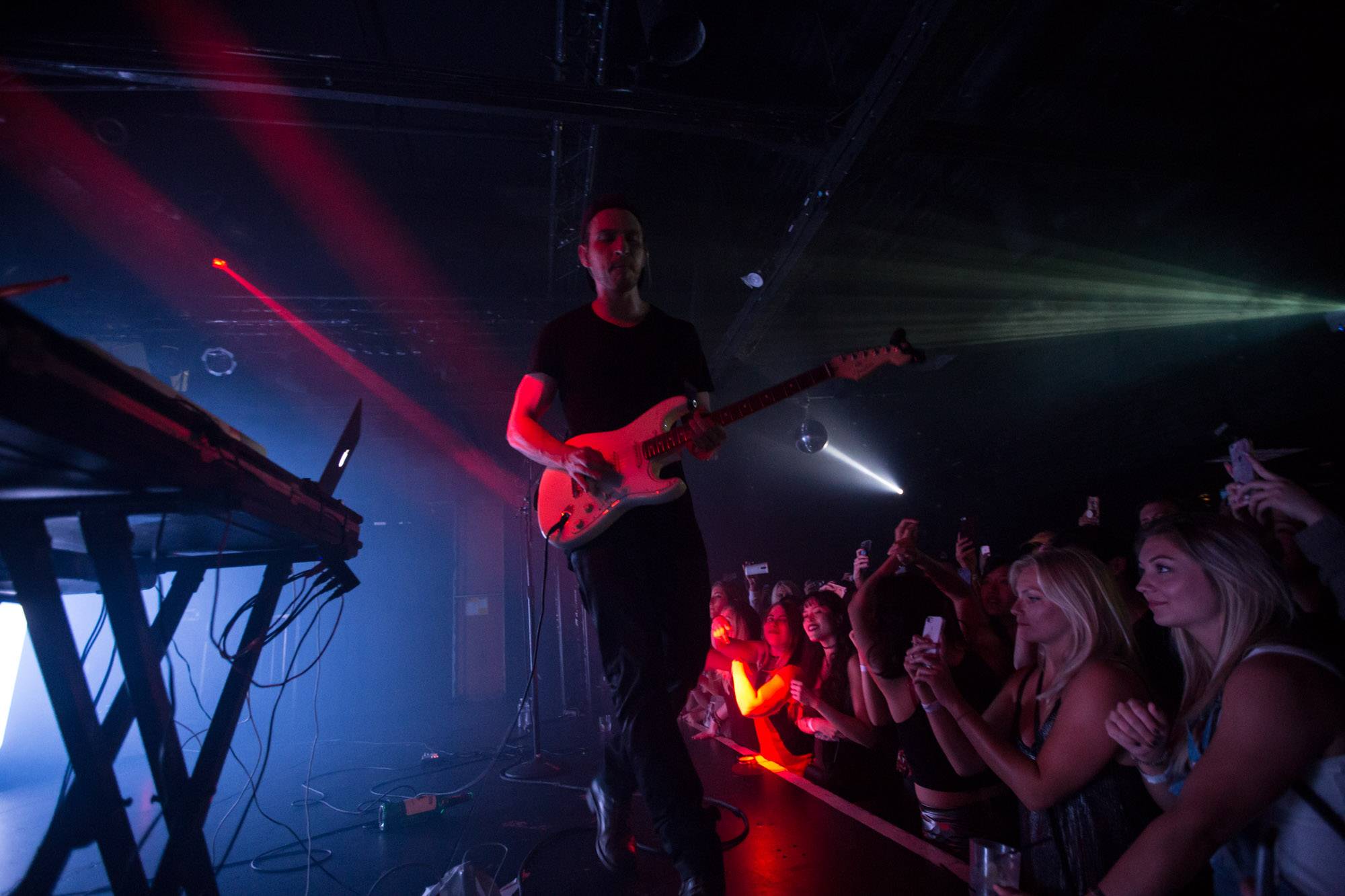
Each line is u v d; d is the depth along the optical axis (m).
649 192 6.39
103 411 0.96
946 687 1.87
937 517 9.27
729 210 6.43
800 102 5.02
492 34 5.12
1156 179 5.49
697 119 4.41
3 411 0.80
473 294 7.20
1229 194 5.46
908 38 3.63
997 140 4.63
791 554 10.18
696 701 5.82
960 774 2.08
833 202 4.74
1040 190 5.76
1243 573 1.36
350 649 9.77
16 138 5.03
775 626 4.30
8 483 1.06
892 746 3.33
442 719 7.86
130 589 1.21
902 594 2.72
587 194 5.97
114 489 1.16
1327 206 5.17
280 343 7.38
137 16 4.70
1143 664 1.68
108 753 1.19
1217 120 5.07
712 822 1.57
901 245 6.29
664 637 1.75
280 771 4.77
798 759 3.96
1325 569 1.69
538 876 2.15
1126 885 1.24
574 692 7.73
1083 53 4.52
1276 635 1.31
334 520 1.79
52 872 1.10
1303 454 5.49
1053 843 1.62
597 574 1.70
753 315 6.37
